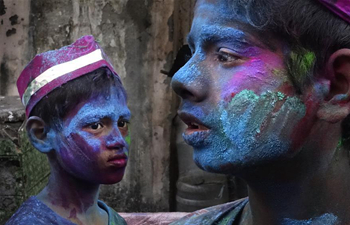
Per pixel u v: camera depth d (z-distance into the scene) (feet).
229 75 2.58
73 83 4.78
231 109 2.55
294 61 2.53
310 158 2.68
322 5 2.53
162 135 10.68
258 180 2.76
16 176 7.00
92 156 4.77
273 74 2.54
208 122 2.60
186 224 3.49
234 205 3.47
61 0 10.61
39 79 4.91
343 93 2.58
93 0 10.49
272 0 2.50
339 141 2.74
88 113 4.77
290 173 2.70
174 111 10.62
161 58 10.48
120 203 10.88
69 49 5.00
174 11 10.34
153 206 10.79
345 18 2.53
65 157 4.83
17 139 6.94
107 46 10.55
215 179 10.09
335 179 2.76
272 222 2.90
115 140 4.83
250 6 2.51
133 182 10.81
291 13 2.50
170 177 10.74
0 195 7.07
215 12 2.61
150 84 10.57
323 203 2.77
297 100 2.56
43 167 7.77
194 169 10.34
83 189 4.99
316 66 2.56
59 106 4.79
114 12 10.48
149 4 10.36
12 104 7.63
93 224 5.08
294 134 2.58
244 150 2.56
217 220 3.36
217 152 2.60
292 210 2.81
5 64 10.83
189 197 10.28
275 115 2.54
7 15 10.71
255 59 2.55
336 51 2.54
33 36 10.73
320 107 2.60
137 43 10.48
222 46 2.59
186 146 10.44
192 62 2.67
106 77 4.94
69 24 10.63
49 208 4.83
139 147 10.73
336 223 2.79
